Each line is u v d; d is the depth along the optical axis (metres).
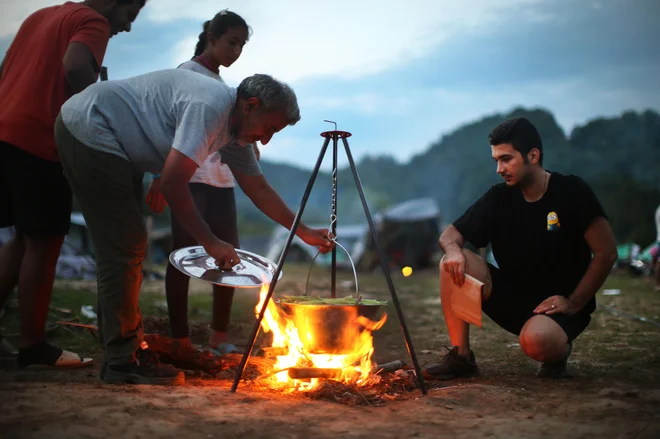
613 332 5.37
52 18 3.52
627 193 41.06
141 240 3.14
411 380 3.20
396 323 6.27
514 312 3.58
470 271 3.52
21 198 3.38
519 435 2.30
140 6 3.66
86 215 3.09
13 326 4.96
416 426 2.43
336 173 3.23
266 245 46.62
